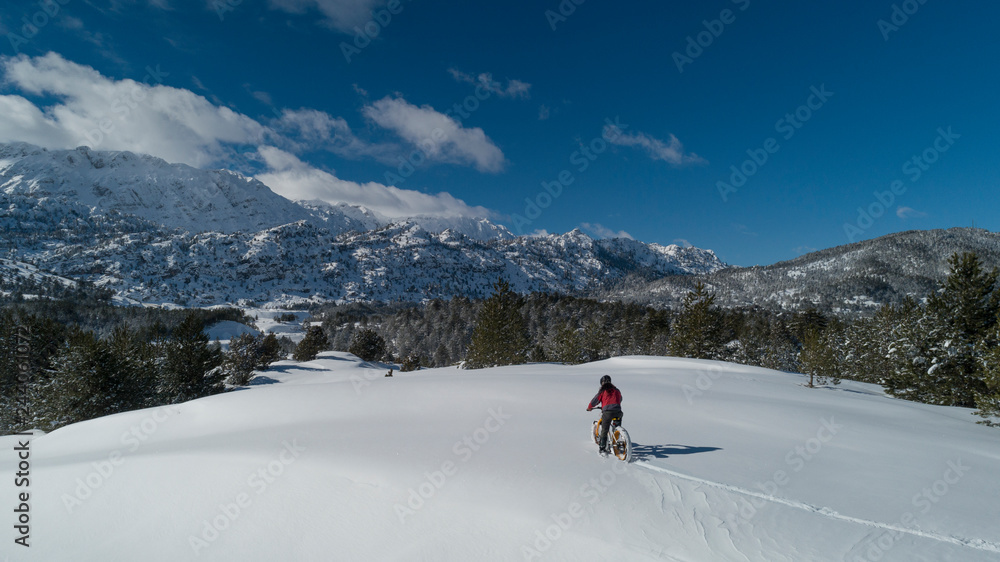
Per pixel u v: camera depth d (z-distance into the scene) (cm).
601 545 582
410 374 3209
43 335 3253
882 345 4400
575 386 1894
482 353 4888
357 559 604
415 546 614
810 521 638
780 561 539
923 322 2694
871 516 663
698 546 573
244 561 625
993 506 716
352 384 1984
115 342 3122
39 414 2678
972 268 2564
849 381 3516
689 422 1295
